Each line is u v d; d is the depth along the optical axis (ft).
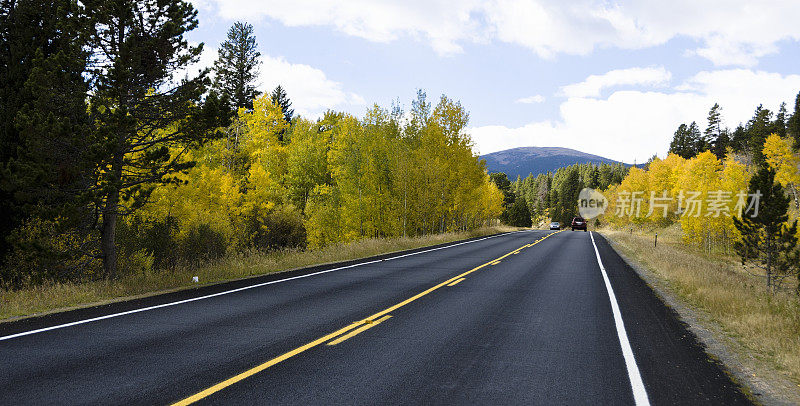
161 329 22.04
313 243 120.26
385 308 27.99
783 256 82.53
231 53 169.17
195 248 62.85
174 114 41.37
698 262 70.74
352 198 118.21
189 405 13.00
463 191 117.91
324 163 148.66
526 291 35.63
